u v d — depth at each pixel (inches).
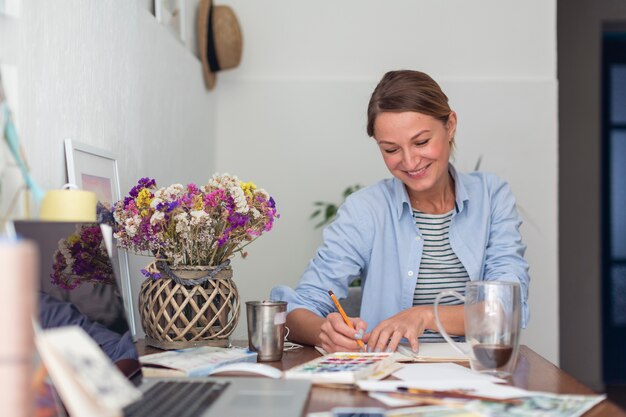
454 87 155.3
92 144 73.9
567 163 168.9
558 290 164.9
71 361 28.3
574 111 169.2
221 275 65.6
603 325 190.9
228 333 66.7
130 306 76.2
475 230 80.6
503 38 155.6
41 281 40.1
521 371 56.1
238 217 63.9
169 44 110.8
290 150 155.0
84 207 48.5
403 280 80.4
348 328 63.6
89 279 44.8
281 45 155.9
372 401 45.1
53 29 63.2
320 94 155.4
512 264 78.4
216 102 153.6
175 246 64.1
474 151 154.9
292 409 40.4
